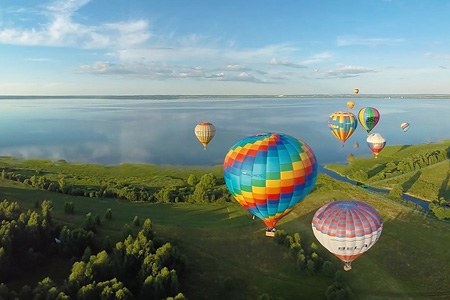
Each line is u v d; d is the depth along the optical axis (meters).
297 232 53.28
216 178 79.38
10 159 105.38
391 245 49.53
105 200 66.00
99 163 105.31
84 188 73.00
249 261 45.44
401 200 67.00
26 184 72.19
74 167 96.06
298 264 43.22
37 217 45.09
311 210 61.12
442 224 56.69
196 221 57.34
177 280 37.12
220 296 38.78
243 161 36.56
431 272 43.69
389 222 57.00
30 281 39.53
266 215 38.66
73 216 56.84
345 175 90.69
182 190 71.31
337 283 38.38
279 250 47.94
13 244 41.44
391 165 92.62
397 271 43.72
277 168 35.66
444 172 83.69
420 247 49.22
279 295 39.03
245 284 40.88
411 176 82.69
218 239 50.88
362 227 33.88
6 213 46.44
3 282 38.72
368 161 100.38
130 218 57.53
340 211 34.84
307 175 36.84
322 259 43.56
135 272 40.00
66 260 43.72
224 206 64.00
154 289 35.75
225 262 45.06
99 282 35.31
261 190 36.19
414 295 39.47
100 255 38.00
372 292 39.84
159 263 38.47
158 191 71.50
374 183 81.19
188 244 49.22
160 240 45.12
